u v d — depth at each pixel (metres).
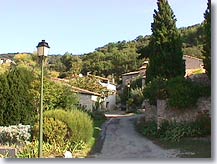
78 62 87.56
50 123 16.53
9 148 14.99
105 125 30.77
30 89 22.25
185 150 16.81
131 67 85.94
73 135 17.03
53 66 83.94
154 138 21.81
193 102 21.25
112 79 79.31
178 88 21.58
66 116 17.12
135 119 36.00
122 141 20.64
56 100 24.12
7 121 18.88
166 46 27.47
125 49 95.69
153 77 27.30
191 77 23.02
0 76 19.44
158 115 22.58
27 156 14.34
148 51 30.52
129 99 52.28
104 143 19.72
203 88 21.48
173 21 28.09
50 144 16.16
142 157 15.26
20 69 21.12
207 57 20.08
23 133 16.80
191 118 21.41
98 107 48.75
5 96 19.03
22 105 19.30
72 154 15.73
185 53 63.81
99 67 86.88
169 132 20.84
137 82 58.06
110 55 92.38
